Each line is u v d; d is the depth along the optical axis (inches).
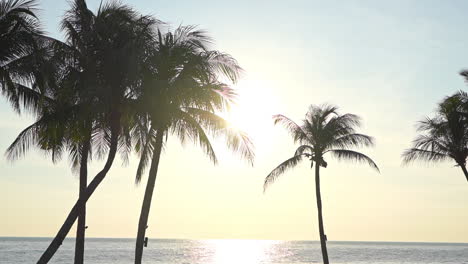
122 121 750.5
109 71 692.7
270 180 1333.7
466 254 6161.4
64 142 828.0
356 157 1309.1
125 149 905.5
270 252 6692.9
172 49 763.4
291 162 1326.3
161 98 720.3
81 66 721.0
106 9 745.0
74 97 722.8
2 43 680.4
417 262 4077.3
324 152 1348.4
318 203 1327.5
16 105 757.3
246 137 800.9
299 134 1336.1
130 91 715.4
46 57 690.8
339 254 5812.0
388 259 4635.8
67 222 678.5
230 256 5231.3
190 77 745.6
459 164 1122.7
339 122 1323.8
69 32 759.1
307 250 7637.8
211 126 789.9
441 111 1106.7
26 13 692.7
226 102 794.2
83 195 683.4
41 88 707.4
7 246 6136.8
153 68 738.8
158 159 821.9
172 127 797.2
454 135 1096.2
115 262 3528.5
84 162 839.1
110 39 723.4
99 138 886.4
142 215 816.3
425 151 1147.9
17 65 699.4
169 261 3922.2
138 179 866.1
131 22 741.9
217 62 780.6
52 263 3248.0
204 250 6776.6
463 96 1075.9
